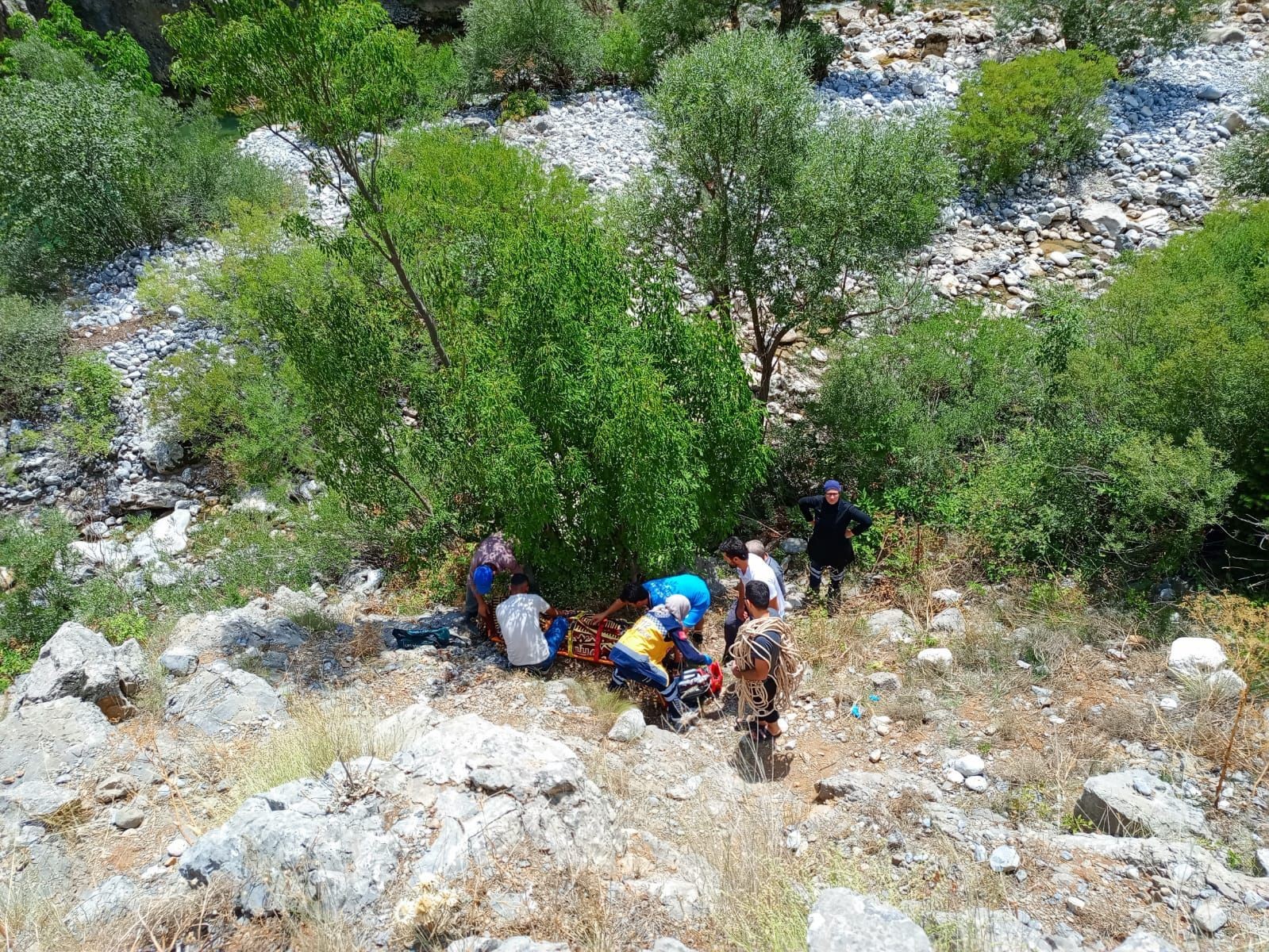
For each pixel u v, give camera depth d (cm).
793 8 1827
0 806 484
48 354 1326
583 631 711
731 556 637
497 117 1902
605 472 680
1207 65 1759
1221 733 528
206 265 1305
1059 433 802
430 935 358
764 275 972
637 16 1906
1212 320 757
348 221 823
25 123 1462
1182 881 398
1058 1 1758
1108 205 1394
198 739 571
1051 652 632
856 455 948
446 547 867
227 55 672
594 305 717
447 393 767
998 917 380
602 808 455
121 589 943
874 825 463
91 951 359
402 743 518
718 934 377
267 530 1020
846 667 660
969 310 1023
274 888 379
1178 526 712
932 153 950
